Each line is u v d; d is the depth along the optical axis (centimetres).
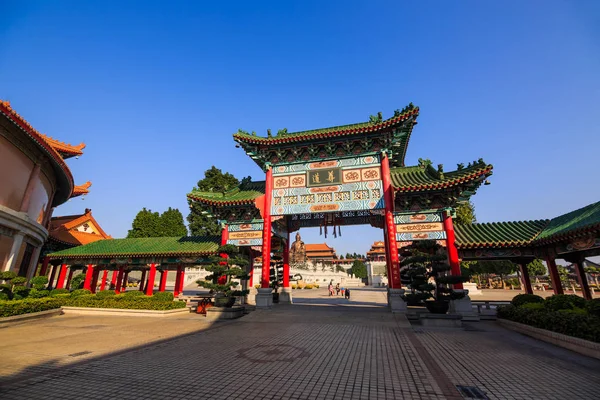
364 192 2353
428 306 1916
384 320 1845
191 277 6731
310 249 11450
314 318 1947
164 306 2244
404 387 761
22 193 2255
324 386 763
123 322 1894
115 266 3250
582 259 1812
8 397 684
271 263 3206
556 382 809
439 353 1105
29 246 2569
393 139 2311
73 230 4091
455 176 2142
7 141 2058
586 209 1859
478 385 781
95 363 964
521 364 971
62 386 758
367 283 8569
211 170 6319
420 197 2241
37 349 1161
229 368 909
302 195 2494
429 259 1805
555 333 1265
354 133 2355
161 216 6500
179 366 931
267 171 2623
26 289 2141
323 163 2516
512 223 2302
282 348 1174
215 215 2748
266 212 2528
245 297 2770
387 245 2622
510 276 7481
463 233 2231
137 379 812
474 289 4425
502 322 1852
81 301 2370
